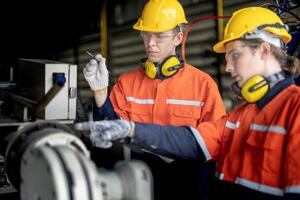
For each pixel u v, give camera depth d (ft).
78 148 3.46
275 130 4.09
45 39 25.96
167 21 6.78
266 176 4.13
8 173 3.82
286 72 4.47
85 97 22.90
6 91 6.82
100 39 21.29
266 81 4.34
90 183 2.64
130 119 7.10
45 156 2.67
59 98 5.48
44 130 3.56
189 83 6.86
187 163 6.47
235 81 4.62
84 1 22.22
